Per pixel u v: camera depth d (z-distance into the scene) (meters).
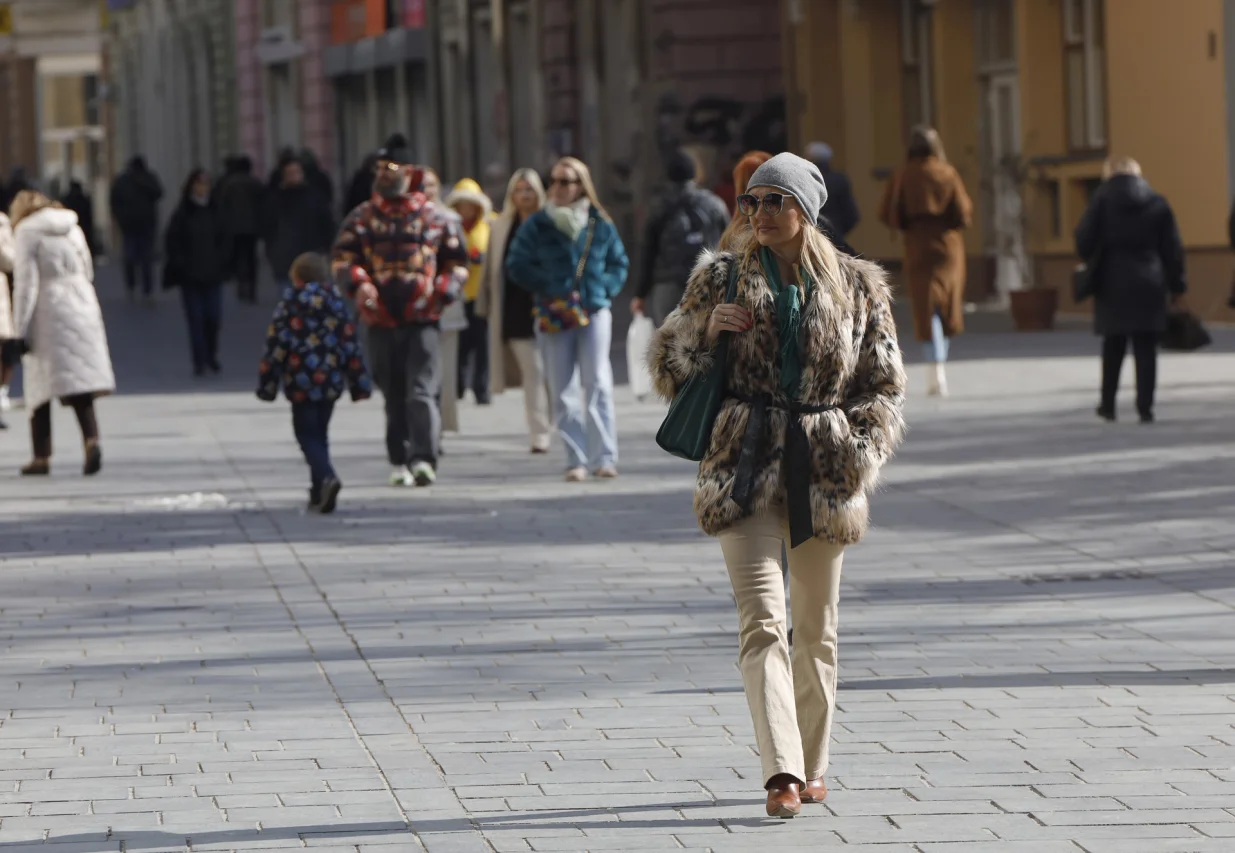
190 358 67.69
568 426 36.78
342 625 24.36
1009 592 25.59
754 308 16.34
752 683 16.23
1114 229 41.53
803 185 16.30
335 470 38.94
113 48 196.50
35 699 20.84
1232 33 61.69
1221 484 33.66
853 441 16.34
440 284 36.06
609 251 36.72
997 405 46.06
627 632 23.64
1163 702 19.83
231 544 30.53
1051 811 16.34
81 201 113.81
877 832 15.88
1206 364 53.09
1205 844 15.43
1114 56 65.19
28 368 39.00
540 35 102.81
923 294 48.09
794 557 16.81
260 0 149.00
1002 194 71.38
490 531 31.25
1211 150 62.59
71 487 37.38
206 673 21.89
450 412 43.12
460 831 16.05
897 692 20.45
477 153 117.56
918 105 81.06
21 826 16.36
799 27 85.12
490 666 22.00
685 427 16.50
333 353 33.31
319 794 17.14
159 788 17.42
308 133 141.00
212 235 60.88
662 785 17.30
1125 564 27.22
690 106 87.94
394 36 126.94
